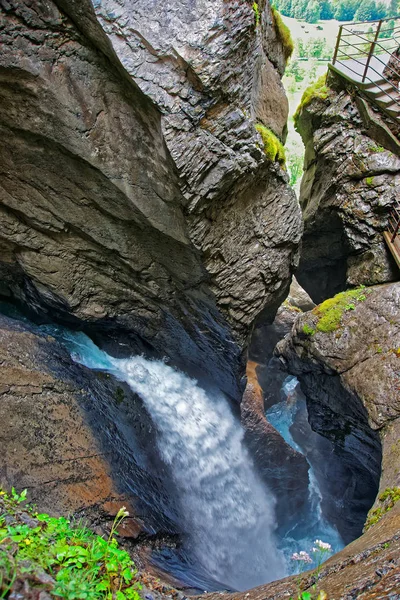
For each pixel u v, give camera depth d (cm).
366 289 848
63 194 625
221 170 564
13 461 533
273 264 736
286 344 914
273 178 678
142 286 753
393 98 901
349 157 945
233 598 416
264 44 726
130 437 720
